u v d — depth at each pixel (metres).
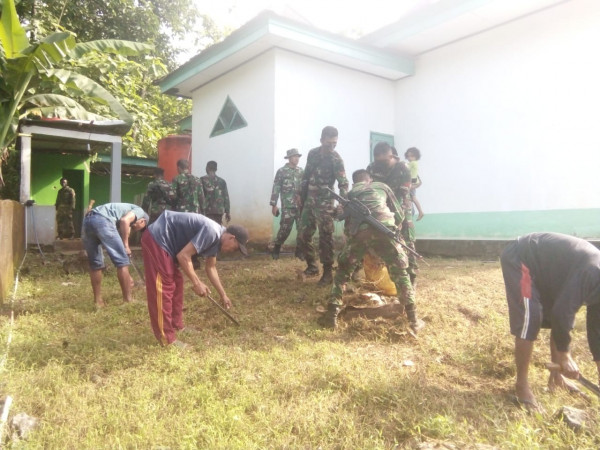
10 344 3.90
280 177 7.66
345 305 4.98
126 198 19.28
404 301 4.59
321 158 6.06
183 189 8.14
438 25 9.19
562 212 8.33
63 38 6.16
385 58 10.28
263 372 3.50
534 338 3.04
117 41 7.33
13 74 6.68
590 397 3.18
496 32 9.24
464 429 2.73
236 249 4.18
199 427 2.64
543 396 3.26
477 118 9.60
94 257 5.37
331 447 2.53
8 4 5.83
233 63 10.27
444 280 6.48
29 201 9.20
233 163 10.64
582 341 4.31
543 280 3.09
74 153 14.27
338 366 3.56
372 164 5.97
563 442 2.61
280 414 2.84
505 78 9.12
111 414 2.77
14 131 7.63
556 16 8.36
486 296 5.74
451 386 3.47
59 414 2.78
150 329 4.54
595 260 2.82
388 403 3.08
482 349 4.14
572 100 8.19
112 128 9.88
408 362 3.86
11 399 2.80
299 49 9.45
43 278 7.24
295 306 5.38
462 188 9.87
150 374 3.44
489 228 9.41
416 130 10.78
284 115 9.50
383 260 4.66
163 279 4.02
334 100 10.20
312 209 6.13
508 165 9.10
